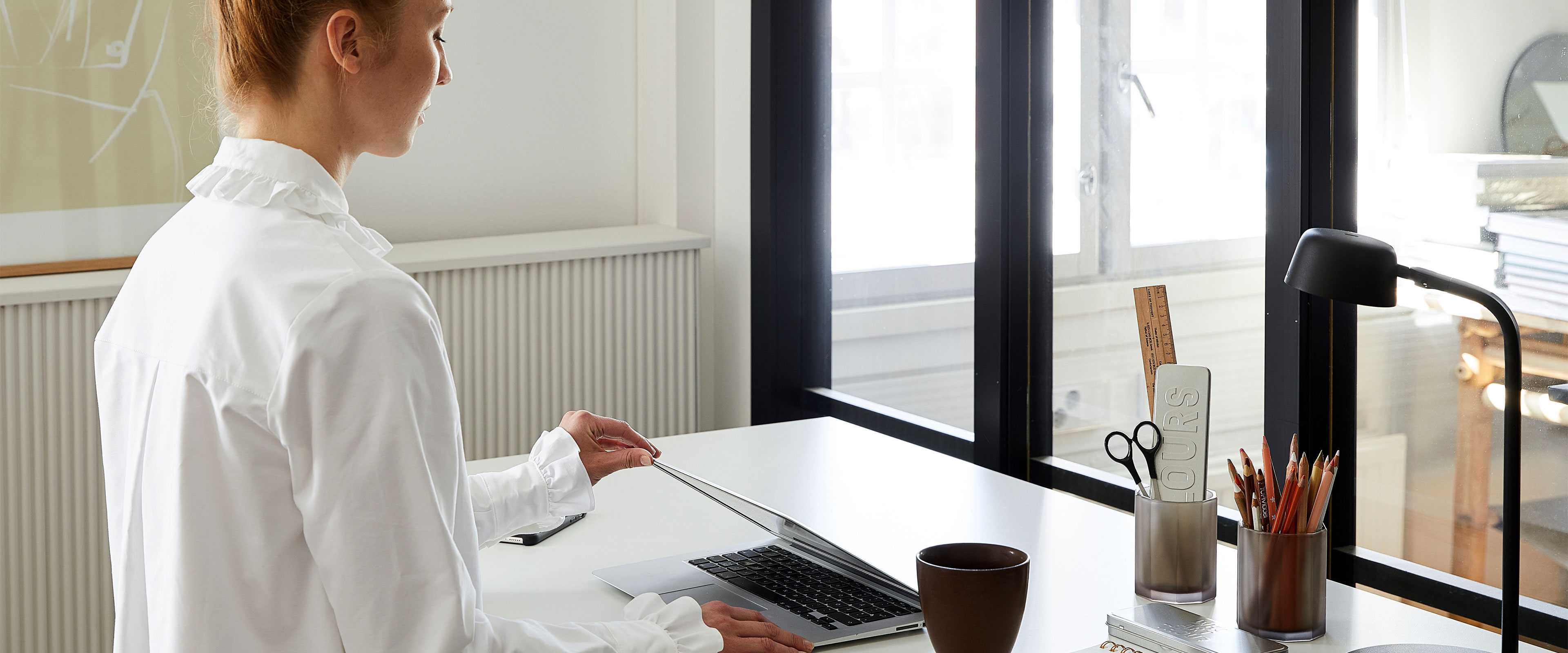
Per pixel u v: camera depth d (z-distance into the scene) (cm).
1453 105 175
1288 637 129
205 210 104
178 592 95
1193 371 142
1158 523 142
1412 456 186
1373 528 193
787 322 318
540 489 146
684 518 174
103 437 112
